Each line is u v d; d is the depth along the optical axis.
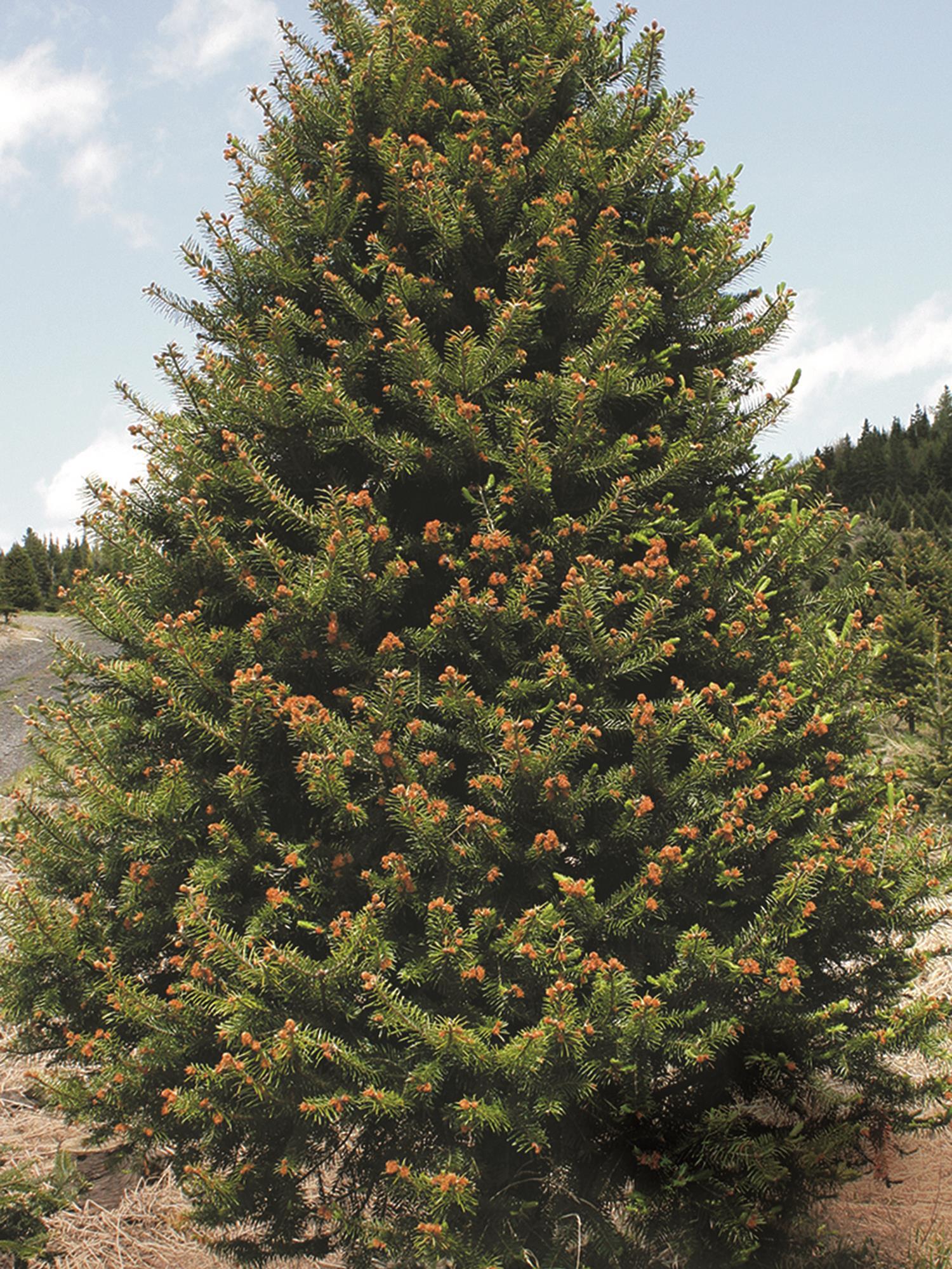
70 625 4.08
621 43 4.46
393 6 3.95
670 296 4.12
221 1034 3.09
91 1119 3.65
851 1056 3.48
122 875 3.84
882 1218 4.10
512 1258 3.07
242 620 3.98
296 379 3.83
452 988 3.20
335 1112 3.01
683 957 3.20
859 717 3.78
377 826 3.45
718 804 3.41
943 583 14.27
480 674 3.53
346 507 3.46
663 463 3.70
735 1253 3.14
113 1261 4.08
